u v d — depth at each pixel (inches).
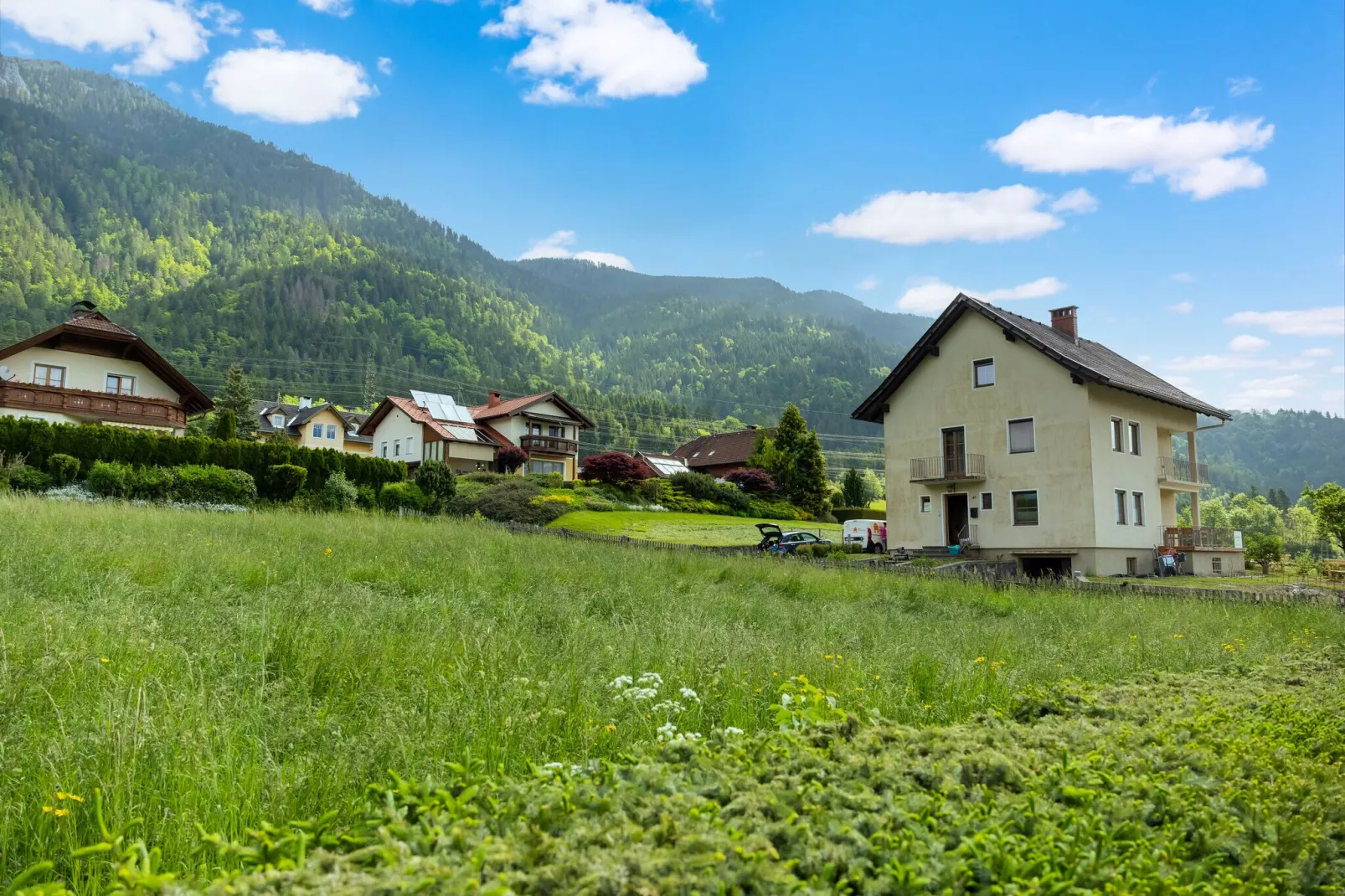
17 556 390.6
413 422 2372.0
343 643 262.7
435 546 613.0
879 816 115.0
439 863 92.4
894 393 1269.7
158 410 1453.0
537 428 2522.1
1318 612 538.6
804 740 155.6
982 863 102.2
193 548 473.4
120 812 141.6
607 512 1727.4
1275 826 125.4
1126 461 1144.8
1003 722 191.8
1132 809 126.0
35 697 194.4
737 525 1700.3
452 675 236.1
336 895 83.9
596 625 350.3
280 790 154.3
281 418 3191.4
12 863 137.2
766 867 92.5
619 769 131.0
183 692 197.8
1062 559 1098.7
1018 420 1136.2
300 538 606.2
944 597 605.6
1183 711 199.8
